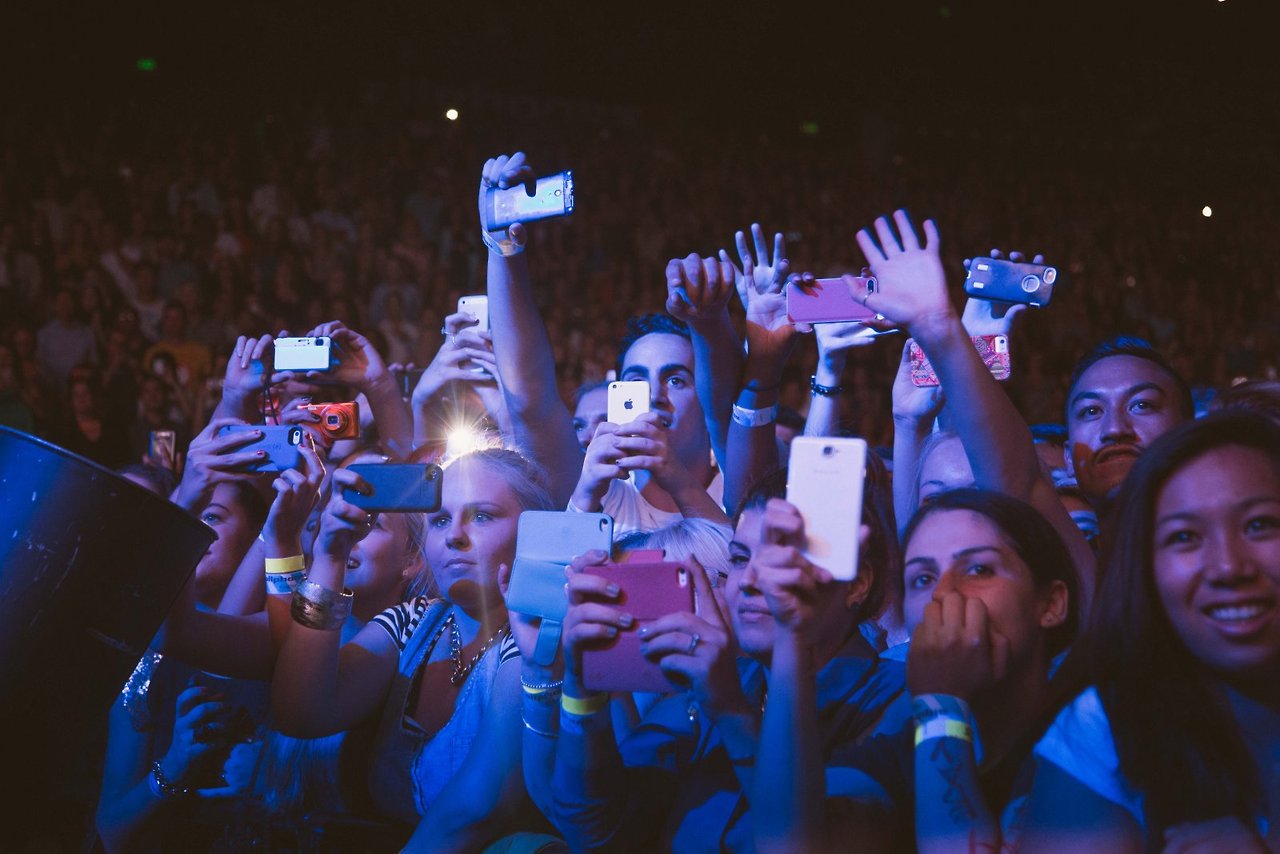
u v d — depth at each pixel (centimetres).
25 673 193
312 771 238
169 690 263
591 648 180
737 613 185
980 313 245
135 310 844
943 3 1435
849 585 189
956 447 243
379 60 1324
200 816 247
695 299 259
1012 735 173
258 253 971
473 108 1332
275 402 296
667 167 1313
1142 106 1496
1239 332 1189
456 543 232
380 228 1048
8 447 198
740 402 267
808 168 1365
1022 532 176
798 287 259
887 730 182
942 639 163
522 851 205
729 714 173
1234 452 153
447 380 311
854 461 161
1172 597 153
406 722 235
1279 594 148
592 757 183
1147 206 1409
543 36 1400
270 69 1262
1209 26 1443
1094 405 251
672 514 302
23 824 202
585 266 1123
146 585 202
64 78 1167
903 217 206
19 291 854
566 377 902
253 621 236
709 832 184
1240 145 1455
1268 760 152
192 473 235
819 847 158
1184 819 151
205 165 1066
